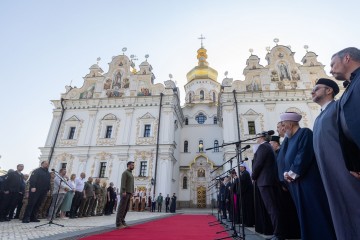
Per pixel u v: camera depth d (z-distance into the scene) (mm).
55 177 10820
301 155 3365
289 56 29562
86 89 31266
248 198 7887
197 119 36062
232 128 26094
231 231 6465
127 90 30344
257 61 29875
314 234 3043
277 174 4820
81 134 28297
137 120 28250
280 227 4480
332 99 3326
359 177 2285
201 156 31766
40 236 5594
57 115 29703
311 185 3232
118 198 24250
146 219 11188
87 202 13203
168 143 26297
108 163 26312
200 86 41781
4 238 5223
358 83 2340
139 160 26094
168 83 31734
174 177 28797
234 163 24219
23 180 11031
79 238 5156
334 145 2746
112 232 6273
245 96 27641
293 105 26641
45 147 27844
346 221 2527
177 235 5734
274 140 6555
